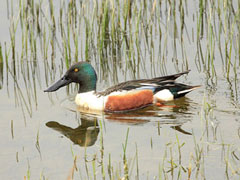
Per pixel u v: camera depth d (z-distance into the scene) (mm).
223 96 13969
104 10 16859
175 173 9617
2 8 19922
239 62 16125
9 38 18266
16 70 16516
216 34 17984
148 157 10344
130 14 18156
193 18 19328
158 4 18016
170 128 11953
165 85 14234
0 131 11977
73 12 18828
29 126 12312
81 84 14336
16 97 14430
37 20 18359
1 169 10055
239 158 10055
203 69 16125
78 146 11094
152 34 18688
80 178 9617
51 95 14727
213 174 9500
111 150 10773
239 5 16469
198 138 11180
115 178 9508
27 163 10289
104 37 18312
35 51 17188
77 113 13500
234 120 12172
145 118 12977
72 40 18469
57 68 16656
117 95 13875
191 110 13297
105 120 12945
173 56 17172
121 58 17422
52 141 11391
